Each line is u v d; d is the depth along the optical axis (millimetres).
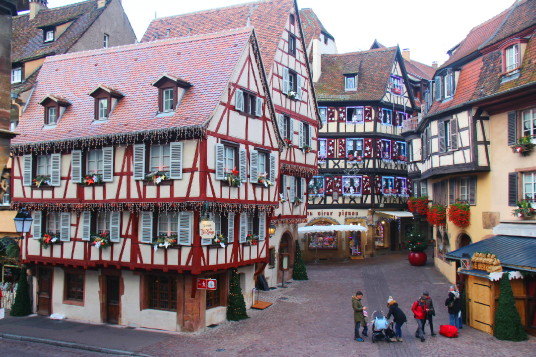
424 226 38781
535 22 17797
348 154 32812
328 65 35156
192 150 15703
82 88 19719
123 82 18859
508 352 13109
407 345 14008
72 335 16297
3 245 21500
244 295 18922
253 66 18328
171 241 15906
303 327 16281
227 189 16609
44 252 18844
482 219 19766
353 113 33094
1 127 8742
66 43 25109
